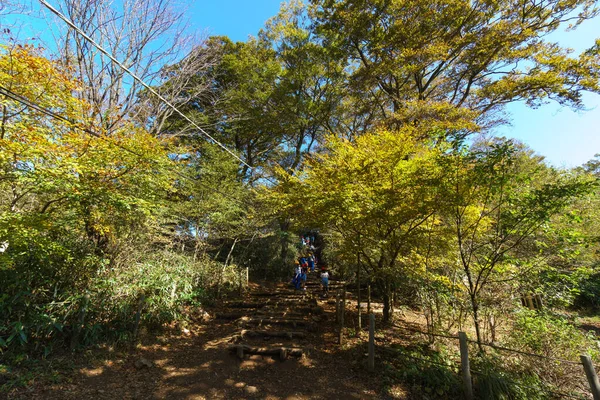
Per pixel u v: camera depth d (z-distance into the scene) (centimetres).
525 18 1045
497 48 1011
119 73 904
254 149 2050
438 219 606
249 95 1592
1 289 432
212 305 866
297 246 1831
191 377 443
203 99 1510
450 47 1044
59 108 488
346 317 763
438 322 560
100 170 495
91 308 491
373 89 1543
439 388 407
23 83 435
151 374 443
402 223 588
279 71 1630
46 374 389
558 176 534
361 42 1337
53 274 493
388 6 1141
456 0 1007
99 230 621
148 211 562
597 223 582
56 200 520
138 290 585
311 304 888
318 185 598
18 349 414
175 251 992
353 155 593
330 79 1727
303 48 1619
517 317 510
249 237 1281
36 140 424
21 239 425
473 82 1257
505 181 452
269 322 690
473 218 572
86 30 794
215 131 1686
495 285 575
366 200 549
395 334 619
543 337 454
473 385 401
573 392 395
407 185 540
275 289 1255
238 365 489
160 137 989
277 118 1644
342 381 443
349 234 645
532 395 380
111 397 372
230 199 1073
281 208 704
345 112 1783
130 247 697
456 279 643
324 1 1330
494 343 520
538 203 447
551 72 924
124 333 520
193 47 1071
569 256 539
